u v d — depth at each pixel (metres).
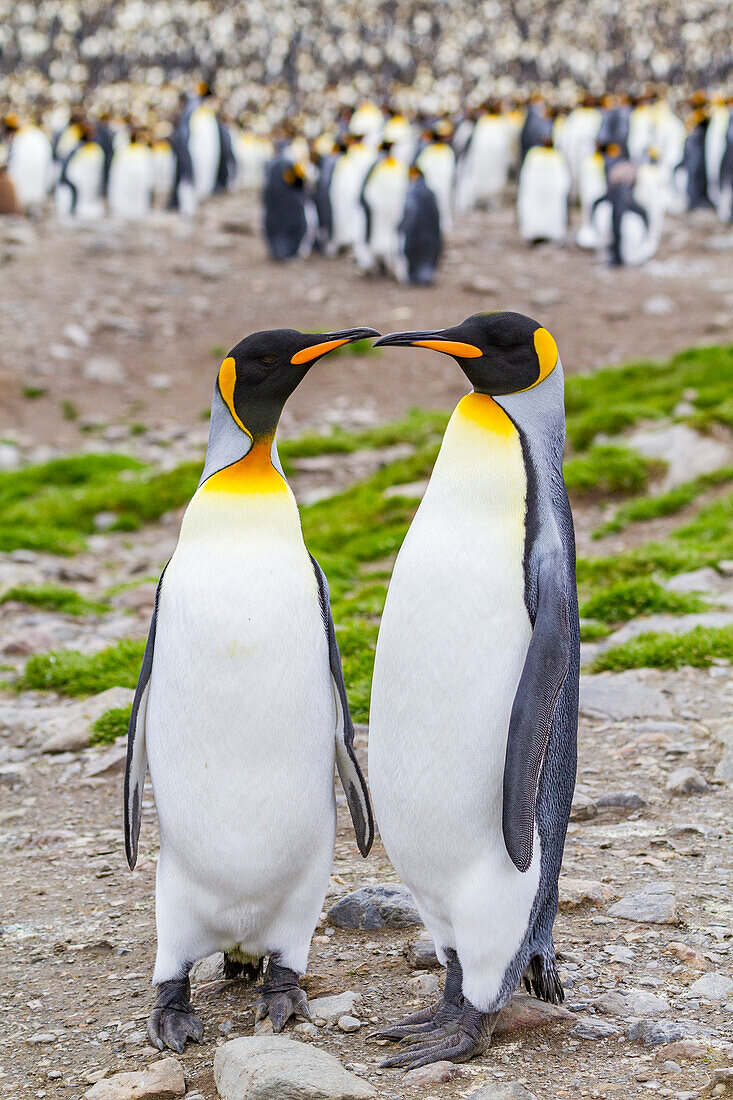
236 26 65.56
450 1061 2.80
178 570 3.02
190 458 13.70
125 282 19.72
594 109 27.77
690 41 62.16
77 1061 2.99
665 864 4.04
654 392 13.27
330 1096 2.56
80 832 4.77
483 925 2.84
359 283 20.28
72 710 6.25
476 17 65.69
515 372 2.86
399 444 13.48
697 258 21.80
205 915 3.10
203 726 2.93
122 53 65.75
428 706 2.80
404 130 28.55
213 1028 3.13
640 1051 2.85
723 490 10.20
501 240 23.83
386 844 3.00
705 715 5.67
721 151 26.62
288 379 3.00
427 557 2.83
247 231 23.94
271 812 2.97
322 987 3.31
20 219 23.28
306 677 2.98
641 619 7.28
